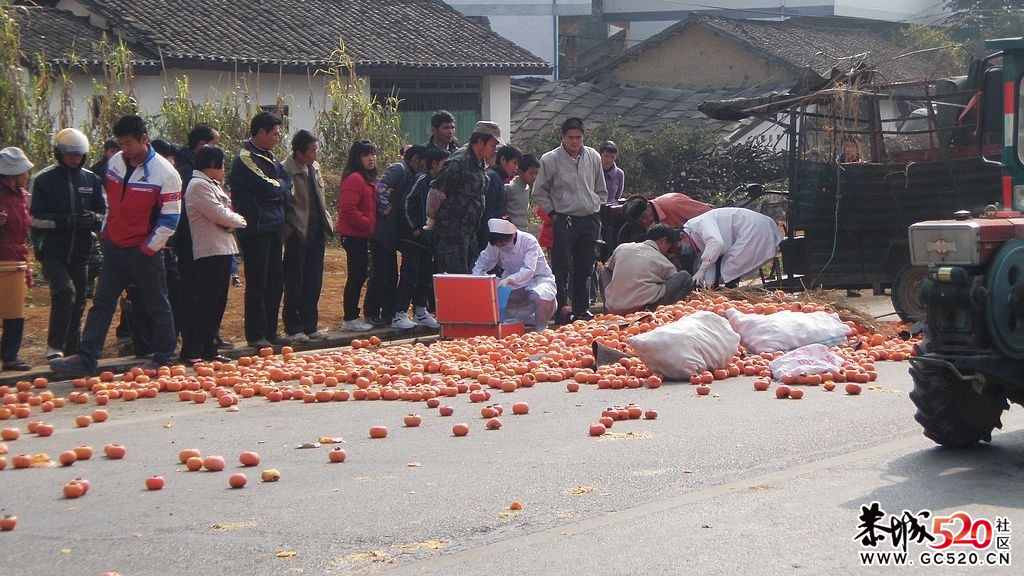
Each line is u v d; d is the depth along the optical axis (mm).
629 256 13695
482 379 10422
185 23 27969
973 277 7004
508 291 13164
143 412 9500
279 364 11305
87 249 11781
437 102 32406
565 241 14305
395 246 13797
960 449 7480
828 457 7297
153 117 21219
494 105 32875
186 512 6375
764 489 6496
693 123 34969
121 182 10773
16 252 11047
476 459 7461
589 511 6188
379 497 6562
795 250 15875
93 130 19219
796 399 9344
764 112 16281
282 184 12359
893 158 15680
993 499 6219
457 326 13062
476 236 14000
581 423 8594
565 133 14234
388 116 23906
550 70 32719
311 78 28672
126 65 19812
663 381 10469
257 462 7480
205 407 9680
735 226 15422
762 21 41188
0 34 17297
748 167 29672
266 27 29594
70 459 7656
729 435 7973
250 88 27531
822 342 11562
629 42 52531
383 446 7973
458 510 6262
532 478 6898
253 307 12281
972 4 40000
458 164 13344
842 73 15578
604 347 10906
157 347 11039
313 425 8812
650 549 5477
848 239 15375
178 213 10867
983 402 7371
